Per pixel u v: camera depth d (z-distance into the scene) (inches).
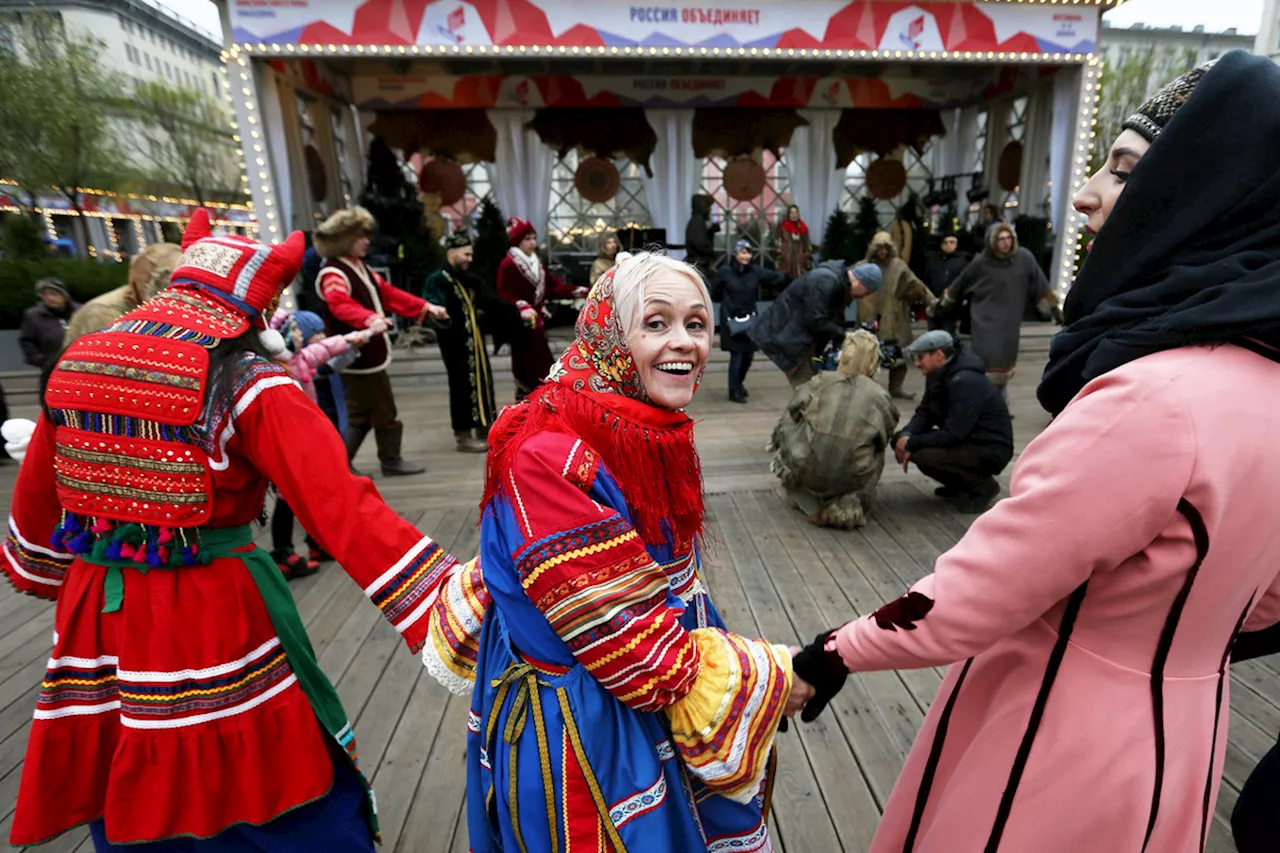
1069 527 30.1
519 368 196.4
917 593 35.4
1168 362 29.8
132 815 47.8
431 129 417.1
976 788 36.9
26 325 233.6
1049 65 319.3
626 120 428.1
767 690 37.5
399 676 97.3
